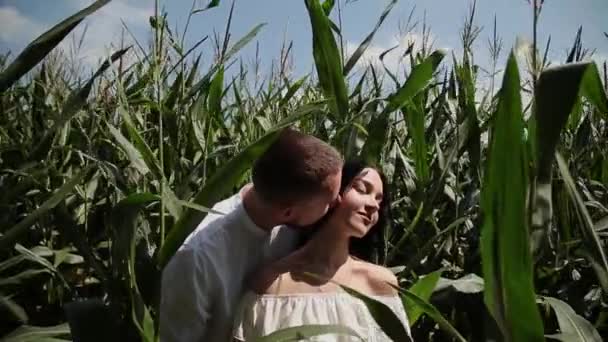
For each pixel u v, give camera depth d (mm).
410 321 2891
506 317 1332
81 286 3258
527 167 1248
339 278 2520
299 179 2141
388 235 3230
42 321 3102
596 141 4352
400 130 4988
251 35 3143
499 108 1242
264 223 2393
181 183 3113
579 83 1357
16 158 3381
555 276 3260
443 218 3980
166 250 1864
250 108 4762
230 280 2430
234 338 2420
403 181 4211
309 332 1798
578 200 1647
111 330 1844
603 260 1657
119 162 3951
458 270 3609
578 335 2064
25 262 2990
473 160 3457
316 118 4055
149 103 3676
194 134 3988
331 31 3398
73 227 2025
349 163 2611
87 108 3803
